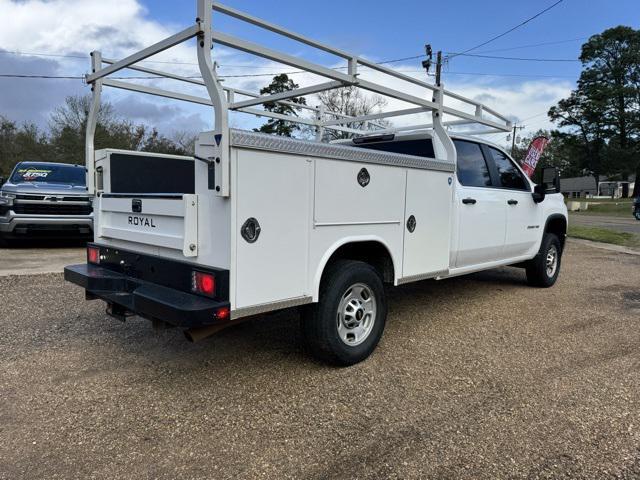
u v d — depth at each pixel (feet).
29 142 119.14
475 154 17.30
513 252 19.36
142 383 11.23
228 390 10.89
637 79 163.22
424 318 16.78
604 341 14.56
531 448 8.70
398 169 13.08
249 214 9.62
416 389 11.06
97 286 11.84
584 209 129.18
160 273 10.95
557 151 219.61
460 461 8.27
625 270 27.43
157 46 10.28
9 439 8.84
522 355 13.30
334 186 11.30
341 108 91.81
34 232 29.86
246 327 15.43
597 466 8.18
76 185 33.06
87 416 9.70
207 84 9.11
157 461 8.21
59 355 12.89
